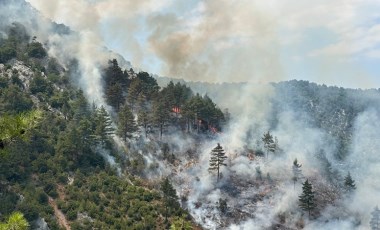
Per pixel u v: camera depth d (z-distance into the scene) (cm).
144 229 12444
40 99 17238
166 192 14050
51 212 11819
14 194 11700
